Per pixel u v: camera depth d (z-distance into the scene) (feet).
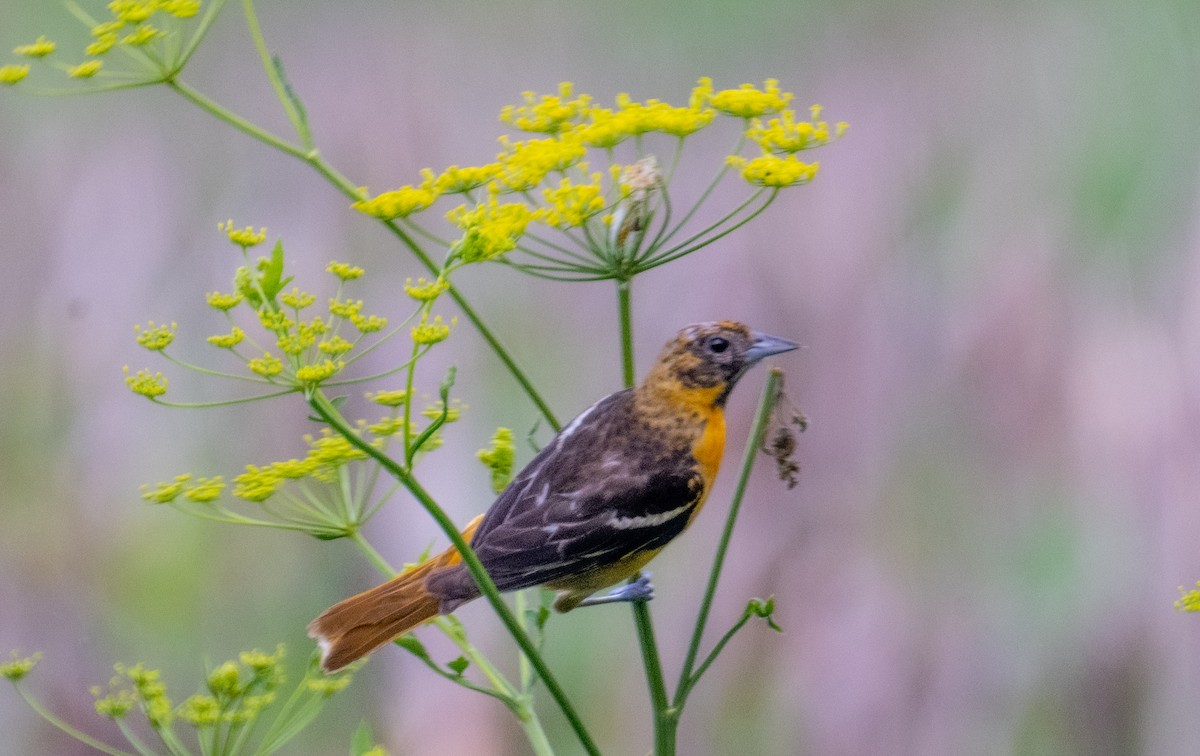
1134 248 40.47
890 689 38.68
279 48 47.34
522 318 43.96
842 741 38.60
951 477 40.09
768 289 41.55
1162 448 38.04
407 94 46.21
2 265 44.52
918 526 39.93
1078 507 39.01
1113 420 38.58
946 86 45.68
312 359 20.77
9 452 43.45
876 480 40.19
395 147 44.98
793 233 42.11
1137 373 38.63
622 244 22.20
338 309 19.95
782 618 39.88
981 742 38.19
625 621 41.19
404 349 41.32
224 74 46.83
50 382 43.98
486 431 41.42
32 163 45.60
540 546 25.90
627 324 22.43
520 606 23.98
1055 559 38.96
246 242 20.11
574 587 27.04
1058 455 39.34
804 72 48.52
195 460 43.14
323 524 23.04
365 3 48.57
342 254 42.91
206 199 44.32
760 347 27.73
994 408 40.06
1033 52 46.26
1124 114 43.21
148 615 41.98
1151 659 37.76
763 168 21.83
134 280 44.16
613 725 40.14
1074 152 42.83
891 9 48.70
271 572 42.60
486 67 49.26
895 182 43.01
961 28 47.55
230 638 41.75
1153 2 45.19
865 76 47.09
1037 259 40.81
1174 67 43.78
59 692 41.11
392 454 39.11
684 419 27.48
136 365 43.75
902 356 40.73
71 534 42.75
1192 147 41.52
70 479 43.42
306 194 43.96
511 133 46.80
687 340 27.48
